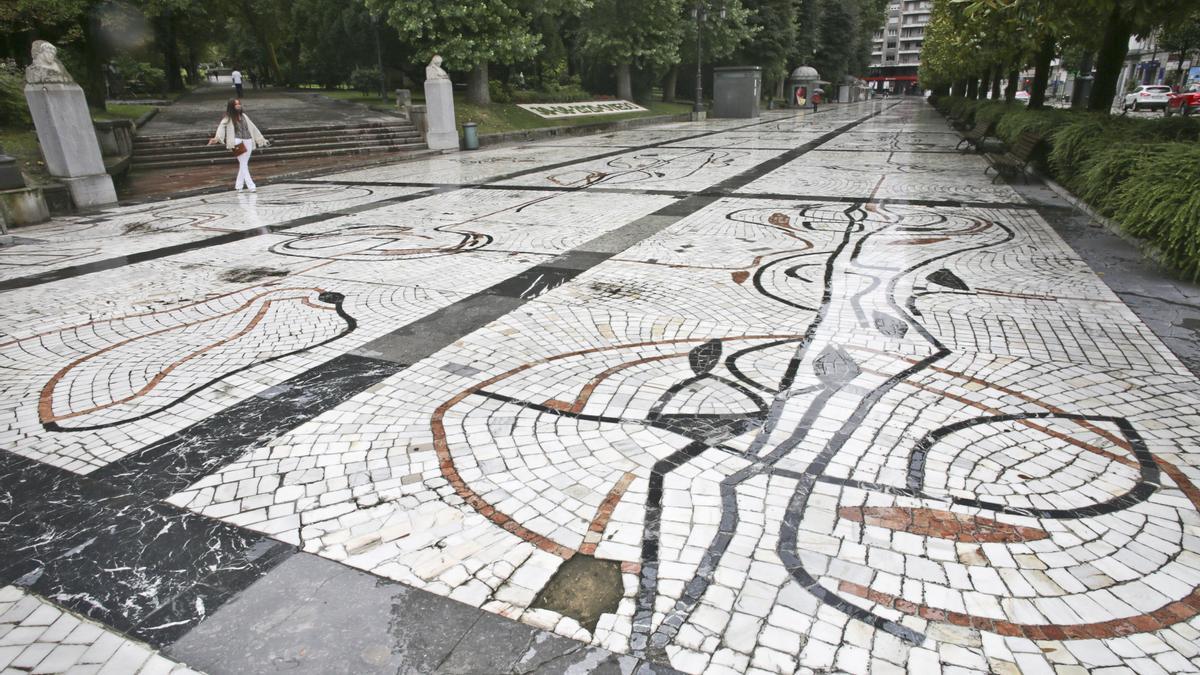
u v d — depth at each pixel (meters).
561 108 24.86
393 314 4.79
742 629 1.95
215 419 3.26
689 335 4.24
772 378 3.58
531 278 5.65
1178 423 3.03
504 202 9.59
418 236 7.46
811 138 19.09
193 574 2.22
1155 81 46.56
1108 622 1.95
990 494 2.54
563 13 28.00
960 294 4.97
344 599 2.10
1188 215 5.06
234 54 40.19
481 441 3.00
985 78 26.08
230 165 14.50
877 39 113.06
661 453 2.87
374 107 20.45
